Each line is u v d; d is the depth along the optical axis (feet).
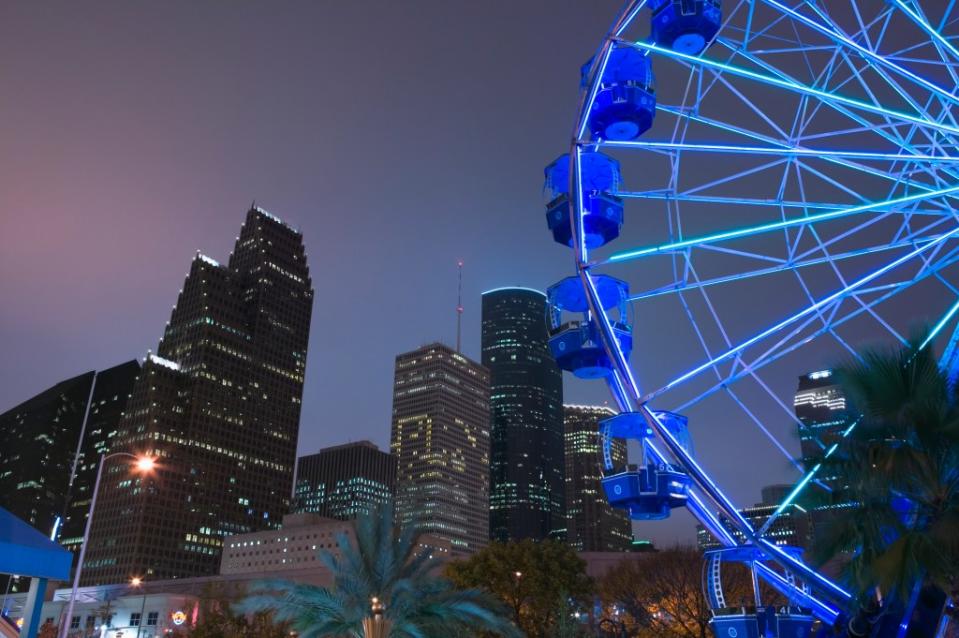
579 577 267.18
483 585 258.57
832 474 89.97
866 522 83.87
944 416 79.00
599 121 109.60
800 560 89.51
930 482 79.05
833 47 104.88
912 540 77.10
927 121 86.99
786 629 90.89
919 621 81.46
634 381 95.71
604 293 105.29
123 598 522.88
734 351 93.61
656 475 98.27
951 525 75.36
